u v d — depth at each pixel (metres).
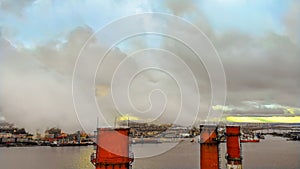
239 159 34.59
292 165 101.56
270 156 127.06
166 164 108.75
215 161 31.70
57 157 142.25
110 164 15.85
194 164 109.88
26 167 114.38
